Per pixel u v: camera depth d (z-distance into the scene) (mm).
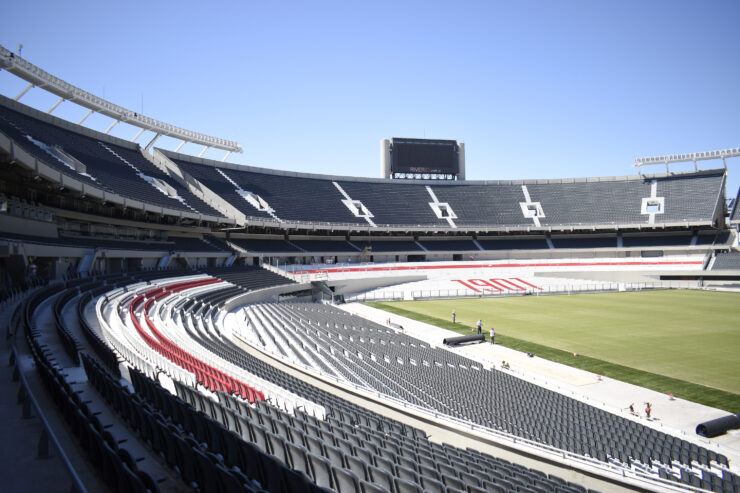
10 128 40094
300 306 47844
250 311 41531
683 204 76000
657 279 69812
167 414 9859
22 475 5758
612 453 14977
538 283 68312
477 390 21828
